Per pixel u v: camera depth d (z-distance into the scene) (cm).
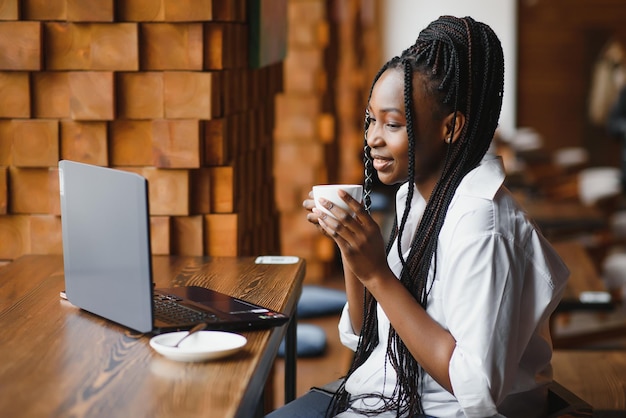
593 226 519
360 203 180
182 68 270
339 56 666
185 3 266
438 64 185
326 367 388
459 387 170
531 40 1167
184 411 143
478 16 1143
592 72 1164
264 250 342
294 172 599
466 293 174
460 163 188
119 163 275
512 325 174
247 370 161
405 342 179
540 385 193
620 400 290
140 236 175
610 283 493
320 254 611
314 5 584
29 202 277
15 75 270
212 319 186
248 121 312
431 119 187
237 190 292
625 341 473
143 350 172
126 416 141
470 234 176
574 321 476
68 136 273
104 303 191
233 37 288
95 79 269
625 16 1147
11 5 265
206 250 279
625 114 1064
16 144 273
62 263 257
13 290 221
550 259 187
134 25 267
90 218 193
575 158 926
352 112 766
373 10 1068
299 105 592
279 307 208
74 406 144
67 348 173
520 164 870
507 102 1177
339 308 409
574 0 1154
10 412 142
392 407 189
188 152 271
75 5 266
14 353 170
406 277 189
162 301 203
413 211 208
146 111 272
